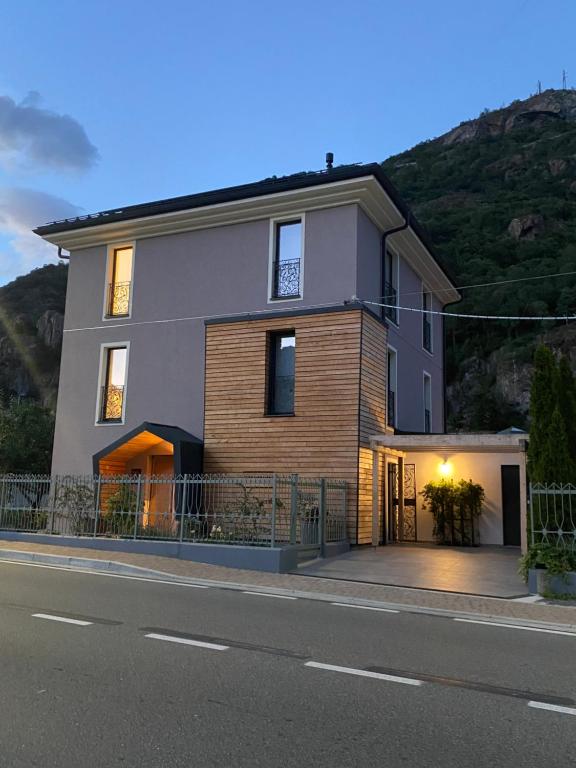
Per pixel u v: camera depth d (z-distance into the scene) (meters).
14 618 6.79
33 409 26.64
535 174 76.56
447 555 13.71
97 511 13.84
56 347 71.31
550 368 10.23
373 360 15.48
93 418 17.66
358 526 14.30
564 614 8.09
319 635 6.56
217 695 4.53
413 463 18.55
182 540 12.48
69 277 18.83
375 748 3.69
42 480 14.69
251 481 12.78
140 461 16.84
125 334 17.69
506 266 58.28
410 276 19.94
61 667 5.08
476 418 50.34
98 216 17.78
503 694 4.78
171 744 3.65
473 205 68.81
